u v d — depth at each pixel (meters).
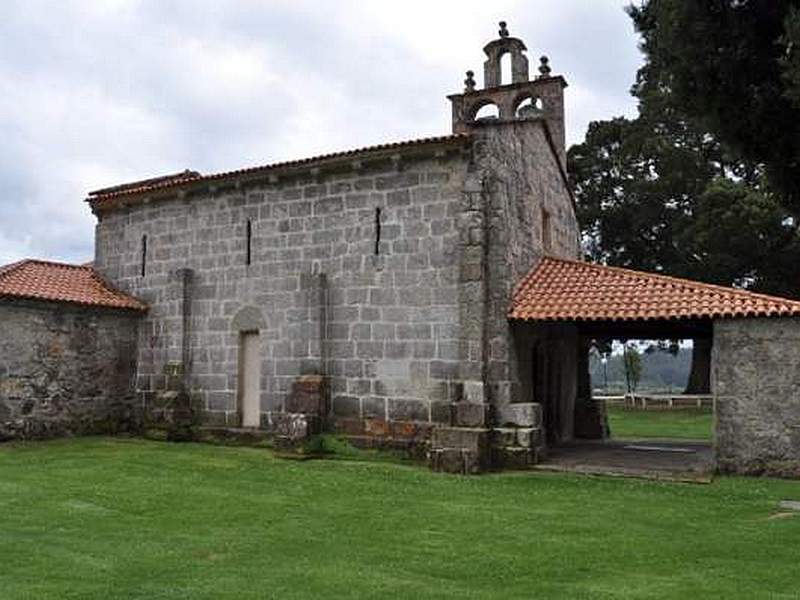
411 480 13.35
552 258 17.92
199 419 19.11
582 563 8.12
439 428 14.81
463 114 21.48
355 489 12.45
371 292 16.78
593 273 16.62
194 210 19.84
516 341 15.98
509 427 15.12
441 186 16.17
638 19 16.97
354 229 17.16
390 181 16.78
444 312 15.84
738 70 14.82
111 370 19.92
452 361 15.65
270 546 8.80
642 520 10.23
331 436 16.44
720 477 13.55
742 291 14.50
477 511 10.81
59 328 18.84
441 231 16.06
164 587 7.14
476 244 15.51
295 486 12.68
